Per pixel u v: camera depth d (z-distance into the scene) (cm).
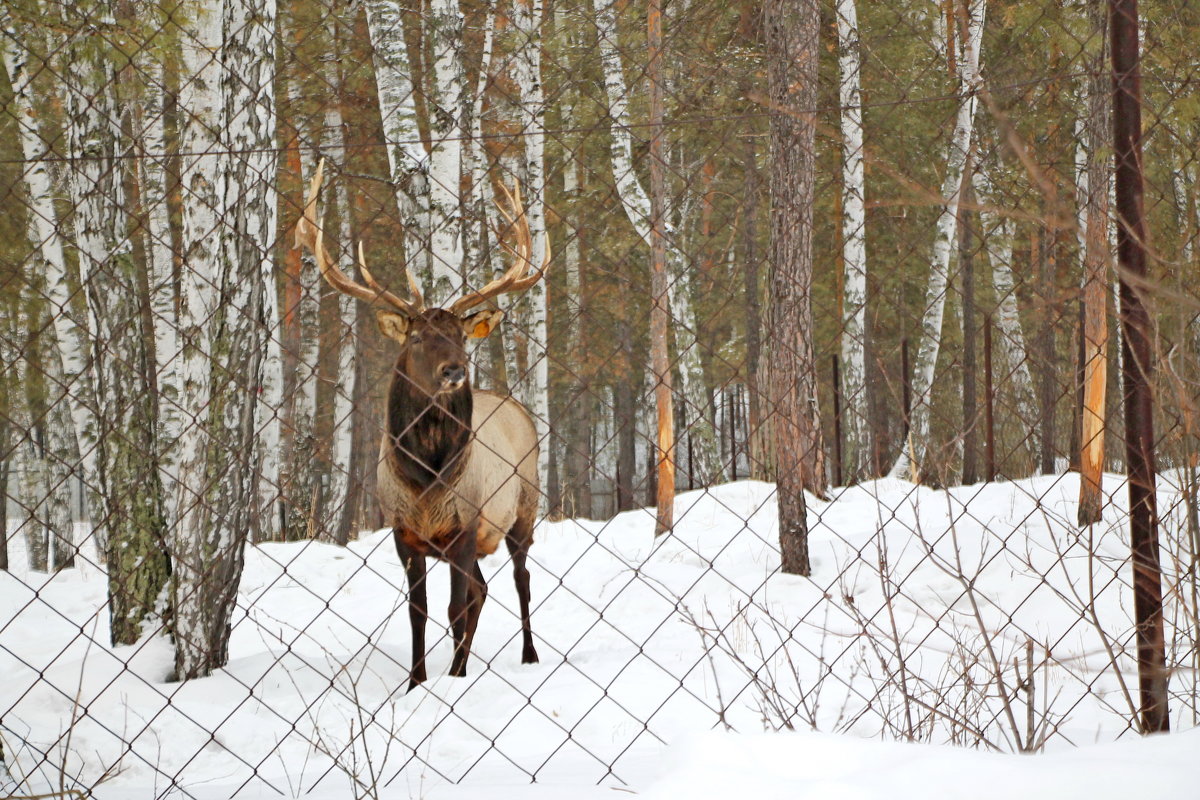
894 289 5294
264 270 1759
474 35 3947
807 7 2256
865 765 669
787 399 2375
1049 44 2217
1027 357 902
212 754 1284
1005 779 613
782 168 2292
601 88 4062
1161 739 691
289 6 3266
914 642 1738
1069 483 3145
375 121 3703
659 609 2319
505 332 5212
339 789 874
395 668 1803
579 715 1355
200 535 1695
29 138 3170
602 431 7194
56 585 3014
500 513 1883
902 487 3469
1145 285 643
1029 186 884
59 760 1241
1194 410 722
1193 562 770
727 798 607
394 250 4972
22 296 4219
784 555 2475
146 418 1881
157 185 3406
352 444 5116
